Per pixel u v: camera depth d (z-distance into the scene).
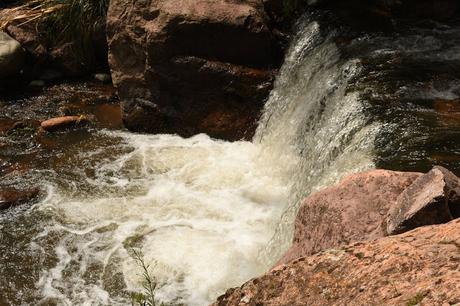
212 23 7.01
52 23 8.81
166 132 7.59
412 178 3.63
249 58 7.24
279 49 7.42
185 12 7.05
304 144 6.34
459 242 2.38
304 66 6.98
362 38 6.88
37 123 7.80
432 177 3.32
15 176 6.72
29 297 5.10
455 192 3.24
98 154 7.14
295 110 6.72
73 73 8.87
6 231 5.88
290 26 7.59
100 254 5.53
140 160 6.98
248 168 6.76
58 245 5.68
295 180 6.17
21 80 8.65
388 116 5.48
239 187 6.43
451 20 7.28
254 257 5.40
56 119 7.66
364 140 5.28
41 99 8.38
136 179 6.64
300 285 2.59
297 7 7.63
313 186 5.30
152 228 5.83
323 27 7.13
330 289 2.47
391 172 3.72
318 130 6.16
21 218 6.05
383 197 3.55
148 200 6.27
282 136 6.74
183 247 5.53
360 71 6.24
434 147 4.98
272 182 6.48
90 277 5.27
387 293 2.26
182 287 5.06
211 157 7.00
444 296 2.07
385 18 7.26
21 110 8.12
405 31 7.02
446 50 6.64
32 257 5.54
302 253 3.71
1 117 7.95
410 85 6.00
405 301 2.16
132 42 7.38
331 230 3.55
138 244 5.62
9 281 5.27
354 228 3.45
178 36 7.07
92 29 8.73
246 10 7.14
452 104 5.70
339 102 6.01
